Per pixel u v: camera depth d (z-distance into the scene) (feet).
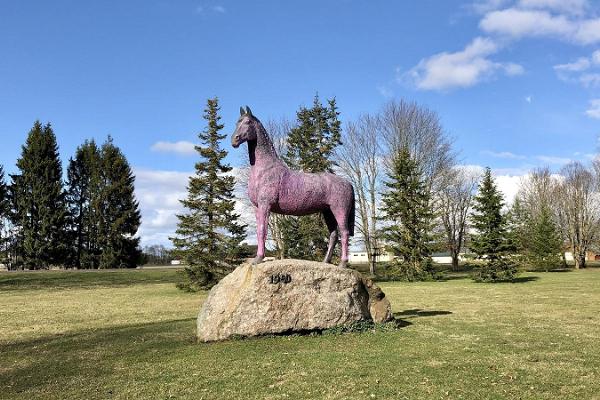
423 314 41.57
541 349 25.57
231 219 81.92
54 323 42.63
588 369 21.44
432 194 114.93
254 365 22.21
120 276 117.91
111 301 64.49
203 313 28.89
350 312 28.94
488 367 21.71
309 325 27.99
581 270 129.29
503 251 91.45
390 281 97.81
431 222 108.27
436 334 29.48
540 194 166.30
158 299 66.95
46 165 146.00
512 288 73.72
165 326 36.45
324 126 99.81
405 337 28.12
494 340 27.91
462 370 21.17
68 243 147.33
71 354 26.84
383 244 118.21
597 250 169.58
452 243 144.25
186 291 80.69
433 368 21.43
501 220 92.79
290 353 24.13
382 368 21.38
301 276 28.22
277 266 27.94
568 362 22.75
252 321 27.12
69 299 68.18
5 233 146.92
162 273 125.70
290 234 97.30
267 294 27.45
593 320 37.09
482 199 94.32
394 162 101.09
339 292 28.99
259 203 29.43
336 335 28.14
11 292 82.89
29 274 116.98
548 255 127.65
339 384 19.22
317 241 97.19
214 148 81.46
